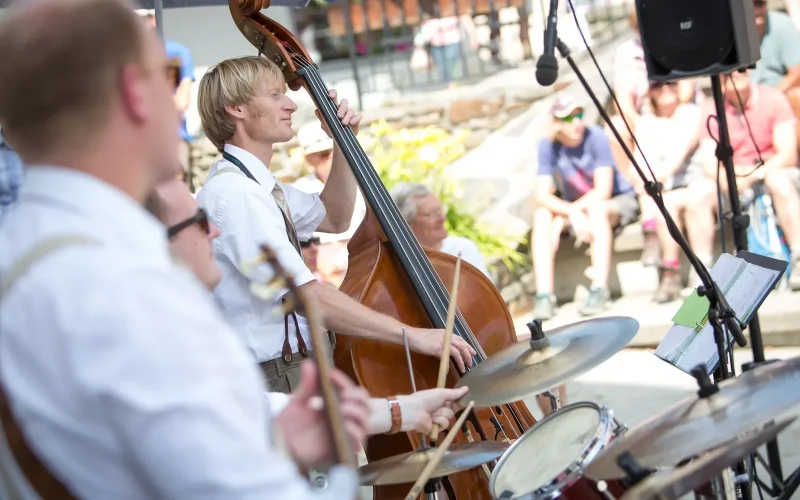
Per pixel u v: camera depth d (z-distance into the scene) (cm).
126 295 98
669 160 594
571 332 218
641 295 617
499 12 844
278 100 262
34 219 107
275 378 251
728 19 311
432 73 835
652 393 479
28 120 108
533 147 695
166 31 697
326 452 119
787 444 397
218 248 248
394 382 254
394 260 268
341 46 907
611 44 736
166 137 113
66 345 98
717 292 249
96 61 107
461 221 644
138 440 96
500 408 258
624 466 151
